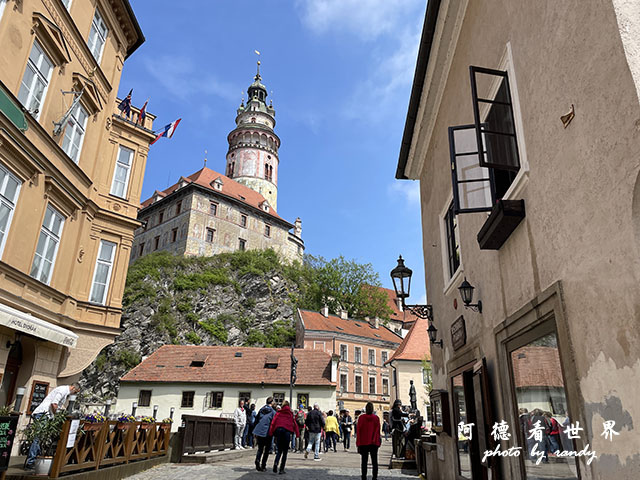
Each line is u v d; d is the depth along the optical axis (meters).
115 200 15.51
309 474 10.39
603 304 3.16
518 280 4.75
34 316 11.22
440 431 8.15
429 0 7.42
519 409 4.82
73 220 13.20
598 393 3.21
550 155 3.98
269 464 12.53
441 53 8.18
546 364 4.15
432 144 9.88
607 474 3.07
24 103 10.82
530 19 4.43
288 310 66.50
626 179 2.88
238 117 94.00
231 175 86.12
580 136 3.47
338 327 56.62
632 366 2.82
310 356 38.53
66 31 12.45
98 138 14.55
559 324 3.75
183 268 64.94
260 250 74.69
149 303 59.84
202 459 12.12
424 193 10.89
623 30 2.92
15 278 10.44
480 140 4.84
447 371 8.25
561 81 3.77
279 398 35.38
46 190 11.55
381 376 56.41
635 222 2.82
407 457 12.54
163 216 72.75
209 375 36.97
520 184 4.64
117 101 17.19
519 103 4.69
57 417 7.47
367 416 8.73
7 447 6.86
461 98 7.34
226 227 72.00
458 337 7.23
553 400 4.01
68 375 12.91
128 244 15.55
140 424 10.09
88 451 7.69
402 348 44.41
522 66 4.63
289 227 82.12
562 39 3.76
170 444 12.26
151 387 36.19
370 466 12.67
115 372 52.88
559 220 3.83
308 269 76.38
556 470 3.94
